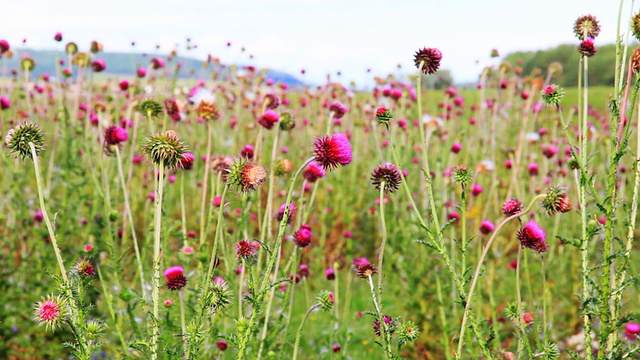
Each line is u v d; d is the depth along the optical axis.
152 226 1.84
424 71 1.38
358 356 2.02
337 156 1.30
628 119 1.38
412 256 2.32
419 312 2.04
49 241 2.11
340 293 2.54
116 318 1.66
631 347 1.42
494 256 2.51
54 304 1.28
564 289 2.30
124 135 1.63
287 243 2.19
